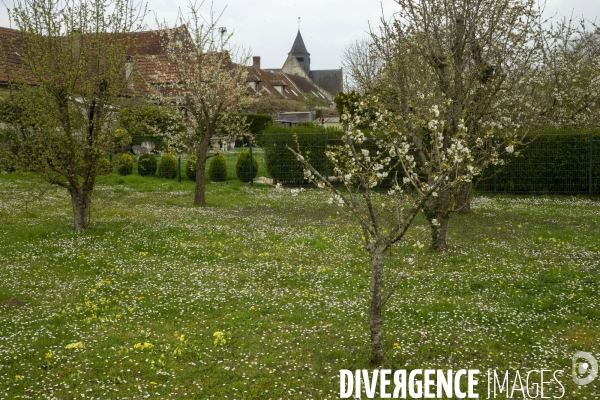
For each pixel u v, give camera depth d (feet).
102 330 27.58
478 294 33.37
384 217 40.63
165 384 21.88
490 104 45.06
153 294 33.35
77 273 37.58
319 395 21.17
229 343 25.96
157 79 78.28
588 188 75.82
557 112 70.69
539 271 37.32
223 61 79.41
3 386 21.36
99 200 69.05
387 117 42.04
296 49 362.74
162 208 65.16
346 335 26.99
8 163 48.01
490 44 41.24
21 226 51.21
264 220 58.08
